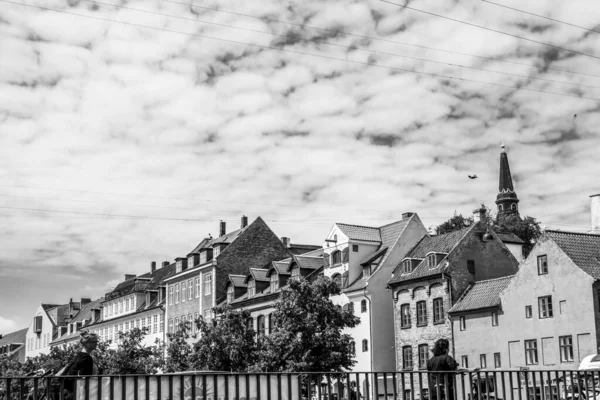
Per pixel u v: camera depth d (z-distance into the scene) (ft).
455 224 315.17
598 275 163.43
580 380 67.41
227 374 53.57
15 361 250.98
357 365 212.84
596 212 198.08
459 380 77.92
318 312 158.40
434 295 197.06
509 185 551.59
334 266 226.58
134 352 193.67
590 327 160.76
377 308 211.20
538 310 171.94
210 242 327.67
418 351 199.11
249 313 183.32
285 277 246.06
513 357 175.73
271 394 55.01
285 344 157.48
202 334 181.88
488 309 182.09
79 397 48.24
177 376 52.13
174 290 312.29
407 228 222.07
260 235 292.61
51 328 446.60
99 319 396.78
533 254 175.32
